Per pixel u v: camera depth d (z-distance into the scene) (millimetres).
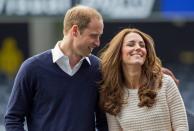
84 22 9891
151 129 10016
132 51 10070
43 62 10141
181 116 10055
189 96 36625
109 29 47156
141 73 10180
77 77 10148
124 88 10211
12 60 49188
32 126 10250
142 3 33094
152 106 10000
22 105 10211
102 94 10258
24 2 33406
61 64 10102
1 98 37688
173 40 51719
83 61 10203
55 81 10078
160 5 33062
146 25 49656
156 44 51031
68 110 10062
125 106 10125
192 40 51469
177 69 49594
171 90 10070
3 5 33594
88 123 10164
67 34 10094
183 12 33188
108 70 10227
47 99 10109
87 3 32750
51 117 10094
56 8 33094
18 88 10180
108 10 32969
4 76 47156
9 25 49375
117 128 10258
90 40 9930
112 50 10227
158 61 10258
